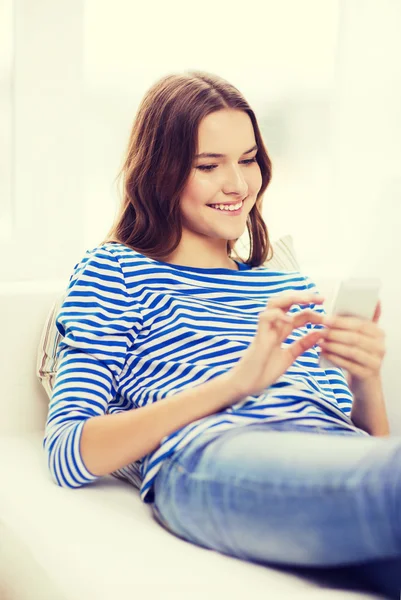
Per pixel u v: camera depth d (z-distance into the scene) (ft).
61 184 6.89
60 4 6.69
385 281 5.11
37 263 6.88
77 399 4.01
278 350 3.71
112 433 3.72
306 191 8.31
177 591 2.98
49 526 3.60
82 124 6.91
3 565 3.84
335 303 3.88
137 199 4.62
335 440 3.17
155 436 3.65
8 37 6.59
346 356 3.87
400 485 2.76
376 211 5.29
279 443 3.26
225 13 7.70
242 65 7.87
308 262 8.39
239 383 3.63
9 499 3.94
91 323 4.17
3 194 6.77
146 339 4.26
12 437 4.85
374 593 3.09
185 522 3.45
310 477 2.99
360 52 8.03
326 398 4.20
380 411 4.16
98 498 3.94
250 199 4.63
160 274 4.43
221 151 4.42
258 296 4.58
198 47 7.60
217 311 4.36
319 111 8.23
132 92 7.32
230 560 3.32
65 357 4.17
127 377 4.22
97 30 7.11
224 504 3.25
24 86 6.64
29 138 6.72
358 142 8.13
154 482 3.68
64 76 6.78
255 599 2.92
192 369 4.07
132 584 3.04
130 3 7.23
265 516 3.10
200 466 3.41
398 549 2.82
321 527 2.95
